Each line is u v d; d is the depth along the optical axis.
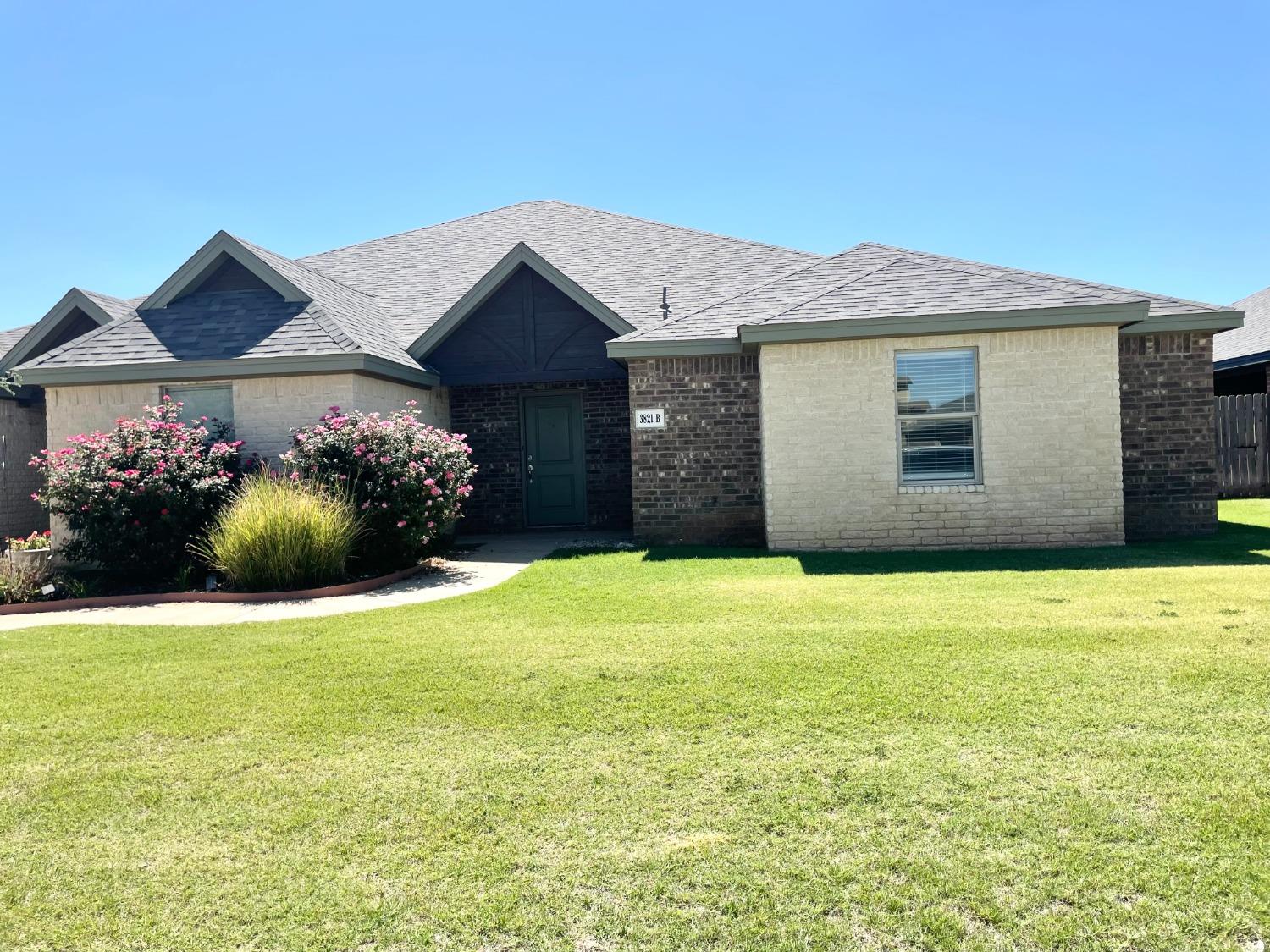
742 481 12.58
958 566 9.70
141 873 3.34
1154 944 2.72
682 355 12.48
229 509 10.57
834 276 13.39
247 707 5.24
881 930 2.84
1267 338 19.25
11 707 5.39
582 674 5.61
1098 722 4.47
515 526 15.58
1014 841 3.34
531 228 19.28
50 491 10.72
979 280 12.10
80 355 12.64
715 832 3.50
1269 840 3.27
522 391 15.66
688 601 8.05
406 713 5.03
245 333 12.86
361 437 11.06
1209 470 12.05
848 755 4.19
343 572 10.25
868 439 11.58
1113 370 11.19
